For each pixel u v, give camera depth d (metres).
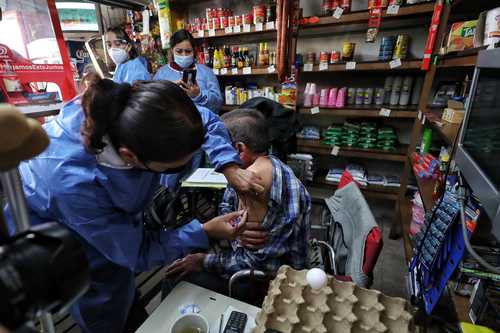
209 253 1.14
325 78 2.61
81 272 0.29
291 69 2.24
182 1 2.81
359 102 2.38
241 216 0.90
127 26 2.69
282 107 1.93
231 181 0.88
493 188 0.62
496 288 0.80
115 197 0.69
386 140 2.34
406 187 2.23
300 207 1.03
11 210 0.36
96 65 1.06
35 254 0.25
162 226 0.99
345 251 1.14
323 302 0.62
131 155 0.57
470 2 1.52
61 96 0.77
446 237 0.94
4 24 0.67
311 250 1.25
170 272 1.12
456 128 1.27
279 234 0.99
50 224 0.30
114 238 0.70
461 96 1.62
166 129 0.52
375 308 0.61
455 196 0.97
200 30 2.62
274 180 0.95
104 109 0.53
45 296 0.25
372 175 2.64
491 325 0.79
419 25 2.18
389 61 2.01
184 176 1.26
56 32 0.74
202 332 0.66
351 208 1.17
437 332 1.08
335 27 2.45
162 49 2.60
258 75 2.91
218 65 2.69
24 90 0.70
